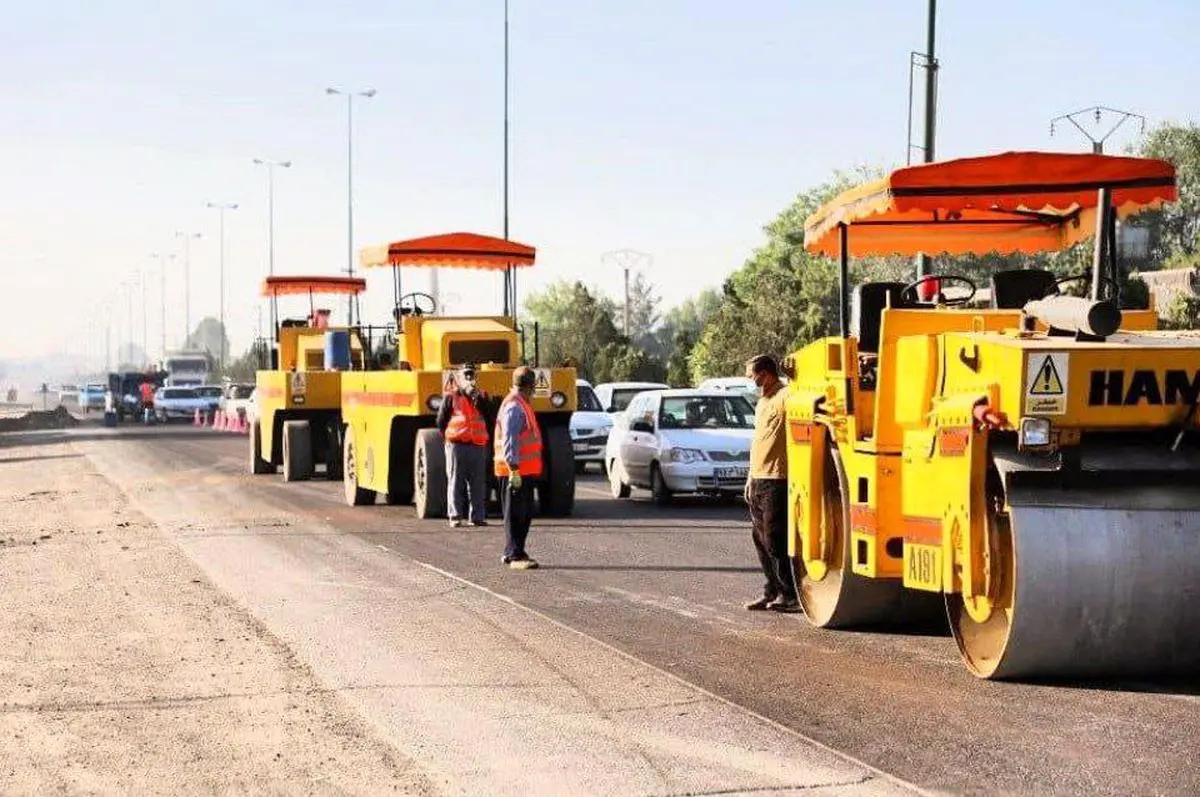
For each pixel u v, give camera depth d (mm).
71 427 81938
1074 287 14516
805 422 13500
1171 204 11961
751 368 14391
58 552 19875
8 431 77812
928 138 30391
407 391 23984
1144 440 10523
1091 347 10273
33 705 10492
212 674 11484
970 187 11820
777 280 64438
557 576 16953
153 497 29203
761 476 14281
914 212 14320
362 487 26500
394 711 10195
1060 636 10227
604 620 13883
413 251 26078
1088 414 10258
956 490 10867
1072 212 14312
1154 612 10172
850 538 12688
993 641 10891
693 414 27141
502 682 11078
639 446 27109
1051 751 8844
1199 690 10383
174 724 9891
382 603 15000
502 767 8734
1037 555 10133
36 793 8344
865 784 8234
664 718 9875
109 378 88750
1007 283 12867
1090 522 10203
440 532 21906
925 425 11555
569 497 24172
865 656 11984
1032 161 11812
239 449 49844
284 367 35969
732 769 8594
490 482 24266
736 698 10469
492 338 24891
